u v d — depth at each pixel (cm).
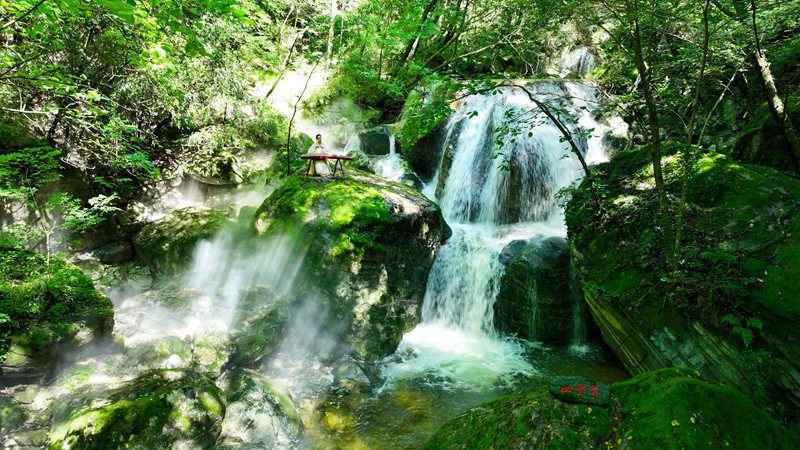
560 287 658
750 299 354
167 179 950
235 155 1020
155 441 375
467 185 935
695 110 425
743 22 496
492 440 290
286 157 1022
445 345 680
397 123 1194
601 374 587
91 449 351
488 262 721
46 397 432
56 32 539
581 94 1032
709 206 441
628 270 462
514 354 648
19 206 649
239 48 984
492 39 1319
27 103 666
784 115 462
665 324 415
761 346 345
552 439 257
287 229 673
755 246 381
